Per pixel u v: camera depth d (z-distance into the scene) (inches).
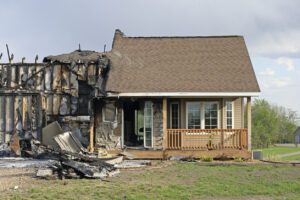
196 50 1173.1
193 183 698.8
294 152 2812.5
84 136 1092.5
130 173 803.4
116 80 1045.8
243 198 600.1
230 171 844.0
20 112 1095.0
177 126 1074.1
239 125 1082.7
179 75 1072.2
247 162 980.6
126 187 651.5
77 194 597.6
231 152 1012.5
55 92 1101.1
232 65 1110.4
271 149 3230.8
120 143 1057.5
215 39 1214.9
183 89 1018.1
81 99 1098.1
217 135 1029.2
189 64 1118.4
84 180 721.0
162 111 1055.6
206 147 1021.2
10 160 994.1
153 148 1046.4
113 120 1063.0
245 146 1022.4
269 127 3457.2
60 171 749.9
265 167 900.0
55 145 812.0
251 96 1026.1
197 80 1051.3
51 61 1104.8
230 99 1075.9
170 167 886.4
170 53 1161.4
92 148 1033.5
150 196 590.6
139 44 1195.3
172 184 685.3
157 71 1088.2
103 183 689.6
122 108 1067.3
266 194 626.2
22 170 832.3
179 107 1074.1
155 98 1059.9
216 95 1018.7
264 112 3442.4
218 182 713.0
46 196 578.2
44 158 1021.2
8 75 1100.5
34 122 1093.1
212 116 1072.8
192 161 989.8
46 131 876.0
